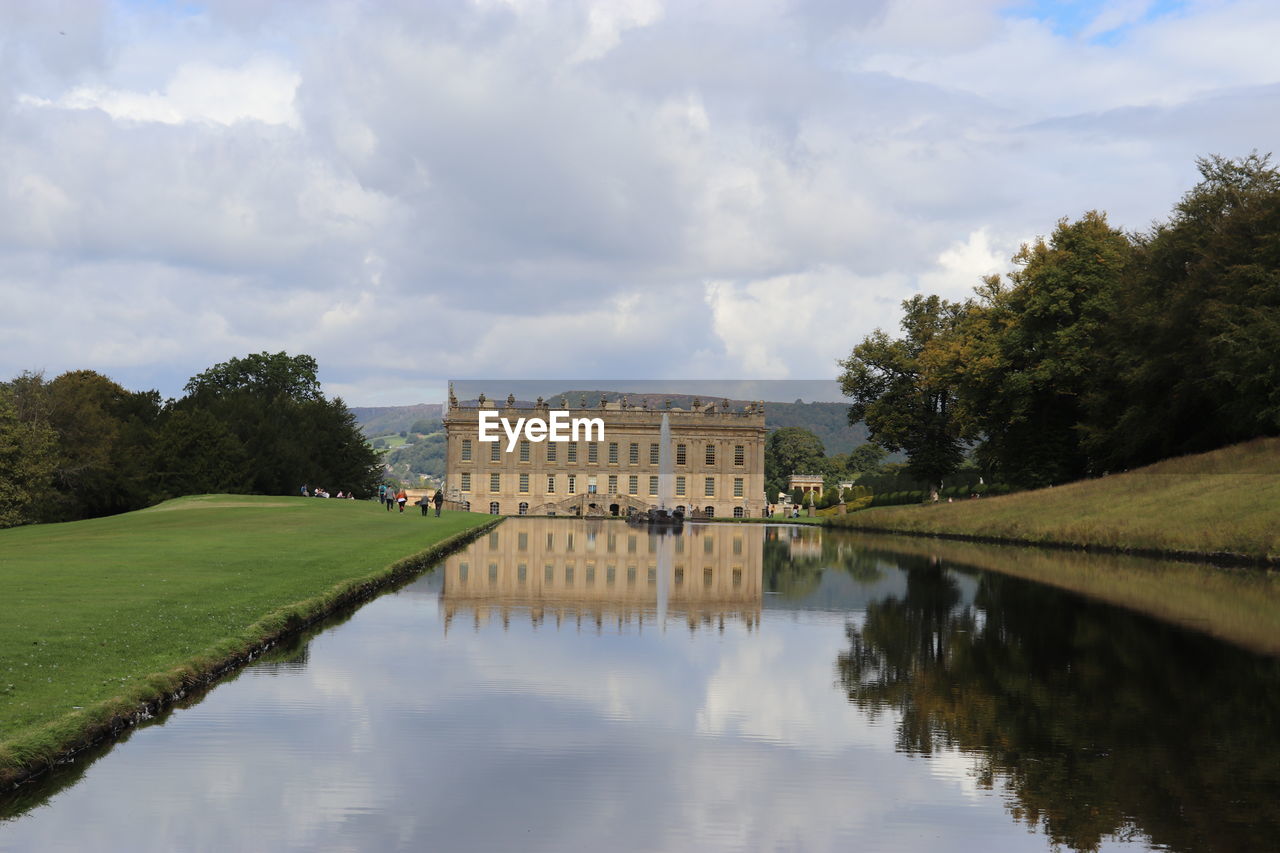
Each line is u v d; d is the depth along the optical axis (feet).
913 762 45.21
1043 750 47.16
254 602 78.84
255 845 35.12
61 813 37.76
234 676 59.82
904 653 71.56
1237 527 162.91
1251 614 91.25
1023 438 297.53
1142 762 45.27
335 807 38.86
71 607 71.87
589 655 68.95
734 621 87.15
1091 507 217.15
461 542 192.44
